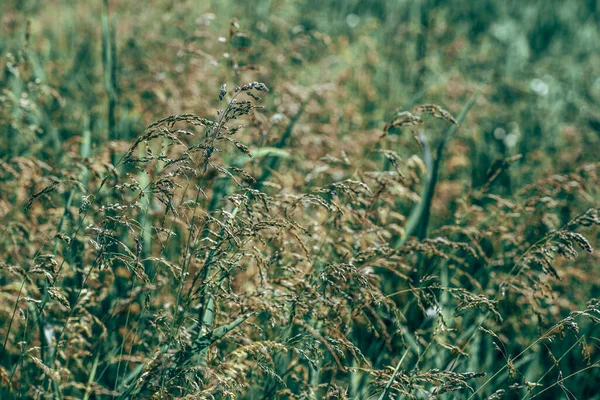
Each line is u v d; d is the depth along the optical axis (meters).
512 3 11.20
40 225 3.40
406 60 6.93
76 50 6.71
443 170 5.16
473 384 3.35
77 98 5.57
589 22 10.79
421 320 3.63
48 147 4.64
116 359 2.87
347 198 3.18
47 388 2.75
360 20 9.46
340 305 2.58
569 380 3.74
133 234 2.43
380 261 2.93
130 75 5.53
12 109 4.34
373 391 2.69
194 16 7.45
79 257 3.51
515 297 3.62
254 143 4.38
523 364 3.71
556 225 4.07
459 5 10.95
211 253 2.47
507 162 3.87
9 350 3.00
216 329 2.50
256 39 6.16
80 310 2.79
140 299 3.34
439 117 3.04
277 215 2.80
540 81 7.48
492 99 6.74
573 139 5.81
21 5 7.27
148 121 4.78
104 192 3.54
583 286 4.20
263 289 2.54
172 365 2.39
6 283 3.33
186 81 5.11
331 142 4.43
